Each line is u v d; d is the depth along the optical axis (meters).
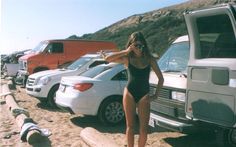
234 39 5.91
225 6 5.67
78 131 9.29
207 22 6.30
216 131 6.89
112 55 5.86
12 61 24.80
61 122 10.45
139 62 5.84
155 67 5.99
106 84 9.76
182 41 8.15
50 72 13.48
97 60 12.98
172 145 7.92
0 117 11.25
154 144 8.01
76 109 9.65
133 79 5.89
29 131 8.45
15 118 10.79
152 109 7.79
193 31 6.44
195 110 6.37
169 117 7.30
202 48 6.44
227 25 5.95
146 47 5.86
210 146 7.81
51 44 19.45
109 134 8.98
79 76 10.28
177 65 7.76
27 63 18.75
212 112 6.01
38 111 12.28
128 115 5.97
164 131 9.18
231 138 6.79
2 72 27.41
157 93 6.11
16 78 19.89
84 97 9.59
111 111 9.80
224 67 5.77
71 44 19.84
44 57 19.05
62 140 8.45
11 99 13.45
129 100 5.92
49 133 8.77
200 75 6.27
